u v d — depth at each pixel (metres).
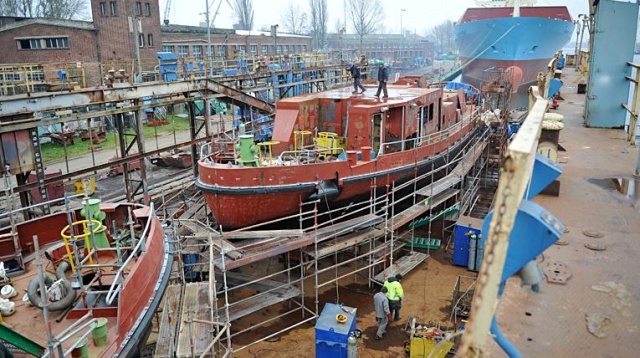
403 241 16.33
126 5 41.94
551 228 2.10
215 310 9.31
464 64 39.50
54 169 24.78
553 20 33.03
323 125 15.87
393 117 15.32
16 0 72.12
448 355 9.71
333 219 12.90
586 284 3.83
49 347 5.23
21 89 28.05
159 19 45.62
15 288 8.20
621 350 3.01
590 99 11.03
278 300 11.90
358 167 13.60
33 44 41.06
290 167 12.45
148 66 41.22
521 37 33.25
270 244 11.88
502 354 2.99
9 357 5.95
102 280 8.31
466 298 12.64
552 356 2.98
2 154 12.77
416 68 73.88
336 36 87.06
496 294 1.85
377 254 15.30
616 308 3.46
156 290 8.55
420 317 12.20
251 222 12.71
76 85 24.64
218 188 12.28
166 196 18.88
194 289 10.11
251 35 59.38
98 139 31.80
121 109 16.30
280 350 11.20
